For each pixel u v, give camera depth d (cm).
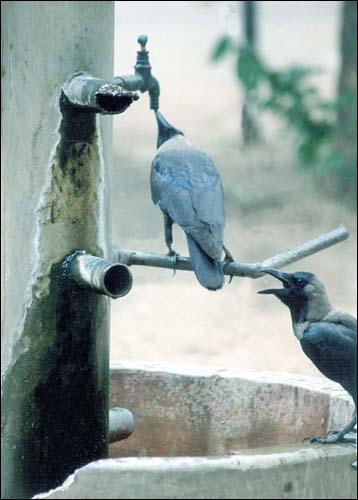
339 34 2508
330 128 2266
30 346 844
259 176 2870
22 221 832
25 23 817
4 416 834
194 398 988
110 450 1009
